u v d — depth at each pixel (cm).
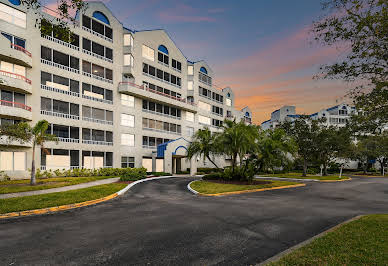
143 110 3653
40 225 800
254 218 907
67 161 2712
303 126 3566
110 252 561
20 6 2436
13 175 2259
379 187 2205
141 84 3625
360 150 4356
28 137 1783
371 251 524
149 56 3834
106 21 3262
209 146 2592
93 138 2984
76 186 1805
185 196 1504
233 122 2452
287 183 2347
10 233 709
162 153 3497
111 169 2844
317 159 4169
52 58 2669
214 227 778
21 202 1114
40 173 2347
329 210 1081
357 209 1117
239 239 660
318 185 2373
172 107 4206
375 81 807
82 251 566
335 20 804
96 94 3058
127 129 3375
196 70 4772
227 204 1217
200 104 4853
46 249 579
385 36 747
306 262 470
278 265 459
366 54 785
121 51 3378
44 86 2586
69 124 2752
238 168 2453
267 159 2270
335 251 528
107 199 1357
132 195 1524
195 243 625
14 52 2242
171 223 828
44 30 1100
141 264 497
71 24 2834
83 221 856
